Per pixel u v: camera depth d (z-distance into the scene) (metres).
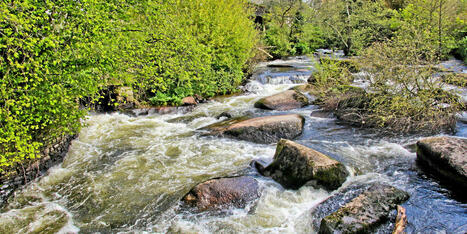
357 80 9.74
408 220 3.81
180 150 6.84
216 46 12.39
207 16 11.85
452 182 4.59
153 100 10.43
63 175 5.74
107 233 4.05
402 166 5.43
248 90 13.24
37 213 4.53
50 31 4.62
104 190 5.16
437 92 6.98
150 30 6.68
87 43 4.93
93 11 5.09
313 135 7.43
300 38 27.58
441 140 5.27
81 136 7.80
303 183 4.77
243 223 4.13
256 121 7.61
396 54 7.43
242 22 13.33
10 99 4.13
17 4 4.11
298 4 28.23
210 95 12.13
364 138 6.97
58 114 5.28
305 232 3.88
